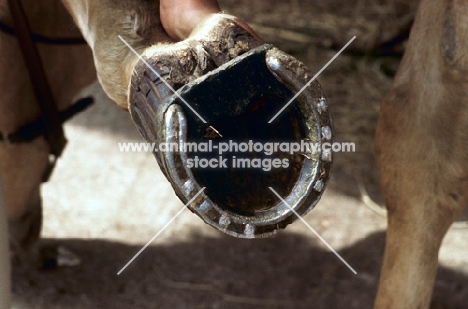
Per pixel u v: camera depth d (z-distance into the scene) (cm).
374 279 190
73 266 194
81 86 175
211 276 191
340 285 188
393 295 134
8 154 169
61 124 171
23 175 172
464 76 123
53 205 219
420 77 128
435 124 127
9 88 163
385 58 291
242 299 183
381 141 133
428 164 129
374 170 238
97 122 258
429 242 132
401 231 133
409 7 317
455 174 128
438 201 130
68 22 165
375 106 267
